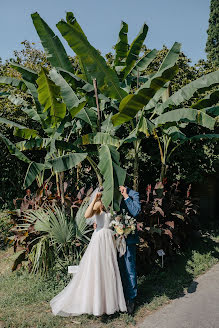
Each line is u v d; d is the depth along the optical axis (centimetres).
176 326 363
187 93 490
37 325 362
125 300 400
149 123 506
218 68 874
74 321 373
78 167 791
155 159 800
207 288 461
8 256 635
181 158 800
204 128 774
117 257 407
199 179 793
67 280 478
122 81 667
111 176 404
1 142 794
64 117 526
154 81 409
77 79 523
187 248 643
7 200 833
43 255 490
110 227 404
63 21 476
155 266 543
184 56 886
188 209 650
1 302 423
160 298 431
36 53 1023
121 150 785
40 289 462
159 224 573
